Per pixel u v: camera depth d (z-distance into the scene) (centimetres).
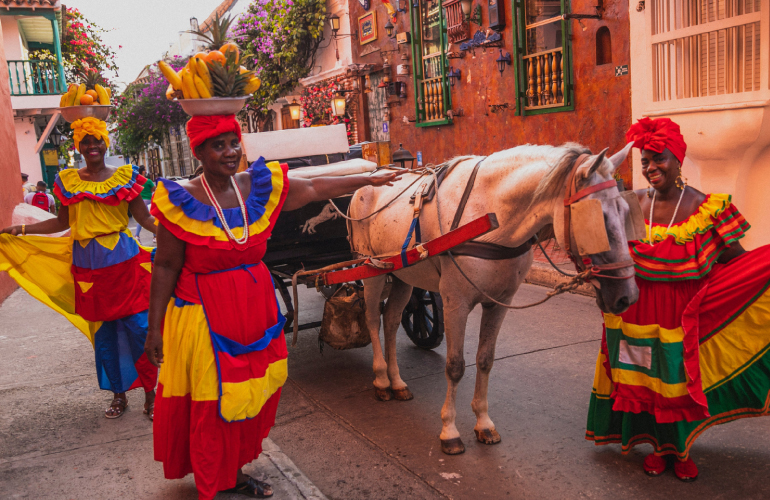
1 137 1035
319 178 313
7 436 408
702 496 306
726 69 680
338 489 340
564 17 859
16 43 1948
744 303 312
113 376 427
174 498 319
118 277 410
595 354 523
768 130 648
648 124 315
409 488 335
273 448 375
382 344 600
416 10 1318
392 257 369
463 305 353
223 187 285
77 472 351
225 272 279
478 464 355
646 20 771
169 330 284
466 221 344
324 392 484
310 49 1745
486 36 1104
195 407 279
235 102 270
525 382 475
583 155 293
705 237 308
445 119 1256
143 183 421
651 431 330
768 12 623
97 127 409
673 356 308
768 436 363
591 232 273
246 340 283
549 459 355
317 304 763
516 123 1079
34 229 421
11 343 645
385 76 1448
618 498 310
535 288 782
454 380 365
